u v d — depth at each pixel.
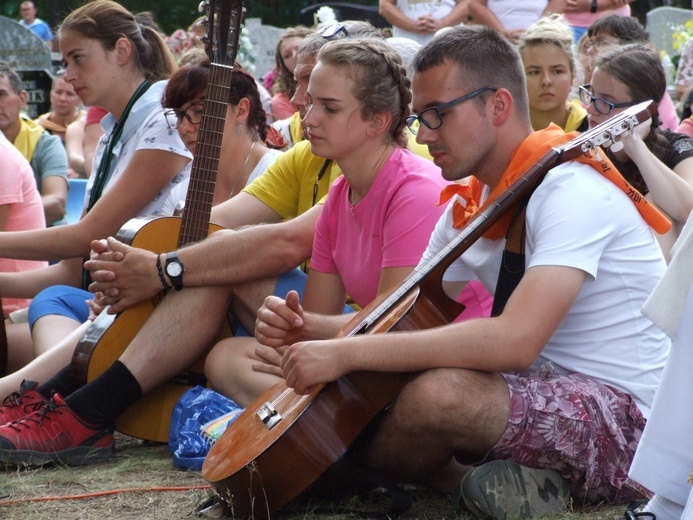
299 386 6.53
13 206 12.41
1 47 26.06
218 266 8.78
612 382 6.91
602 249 6.67
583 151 6.70
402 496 6.71
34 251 10.70
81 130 21.78
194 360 8.93
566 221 6.52
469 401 6.40
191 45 18.77
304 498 7.16
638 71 10.09
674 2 35.53
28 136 17.42
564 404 6.59
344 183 8.41
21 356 10.77
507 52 6.97
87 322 9.82
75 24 11.03
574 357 6.95
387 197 7.90
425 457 6.68
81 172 21.03
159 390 9.08
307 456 6.64
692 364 5.88
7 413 8.68
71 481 8.02
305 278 9.29
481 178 7.12
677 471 5.91
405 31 18.23
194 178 9.51
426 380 6.41
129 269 8.92
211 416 8.50
